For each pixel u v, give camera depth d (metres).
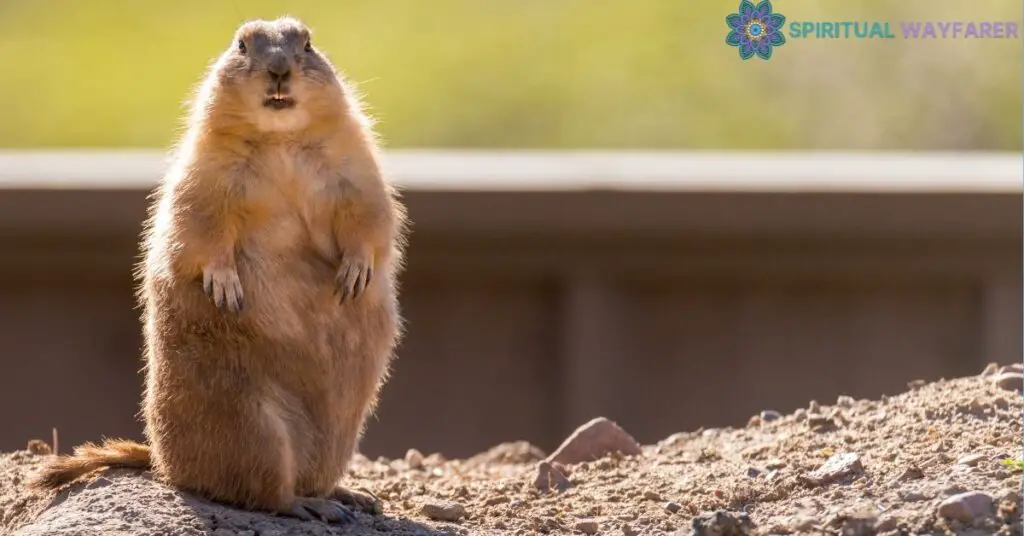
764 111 24.67
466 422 15.46
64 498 8.50
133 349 15.41
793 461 8.67
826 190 14.89
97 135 24.23
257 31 8.48
